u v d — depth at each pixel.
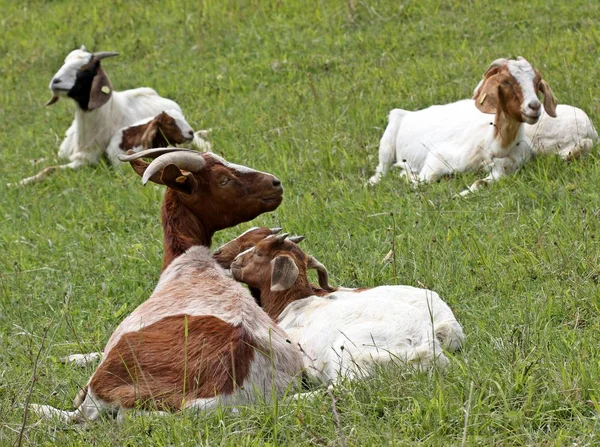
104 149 18.03
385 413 7.88
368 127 16.78
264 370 8.21
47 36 26.30
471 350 8.77
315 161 15.48
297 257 9.62
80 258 13.39
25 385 9.24
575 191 12.68
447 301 10.27
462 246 11.56
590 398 7.73
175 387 8.03
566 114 14.38
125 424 7.94
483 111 13.86
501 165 14.01
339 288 9.93
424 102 17.34
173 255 9.14
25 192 16.72
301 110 18.22
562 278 10.34
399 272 11.08
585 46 18.56
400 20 22.42
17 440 7.82
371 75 19.53
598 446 7.16
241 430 7.69
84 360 9.92
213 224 9.28
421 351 8.40
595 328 9.09
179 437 7.57
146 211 14.97
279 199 9.23
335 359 8.66
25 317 11.55
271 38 22.91
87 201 15.76
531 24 20.92
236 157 16.36
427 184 14.10
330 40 21.91
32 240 14.48
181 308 8.55
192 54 23.31
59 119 20.78
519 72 13.65
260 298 9.68
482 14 21.66
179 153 8.95
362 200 13.48
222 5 25.17
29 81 24.08
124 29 25.66
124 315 11.15
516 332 9.04
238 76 21.27
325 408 7.87
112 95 18.27
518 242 11.54
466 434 7.37
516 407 7.83
